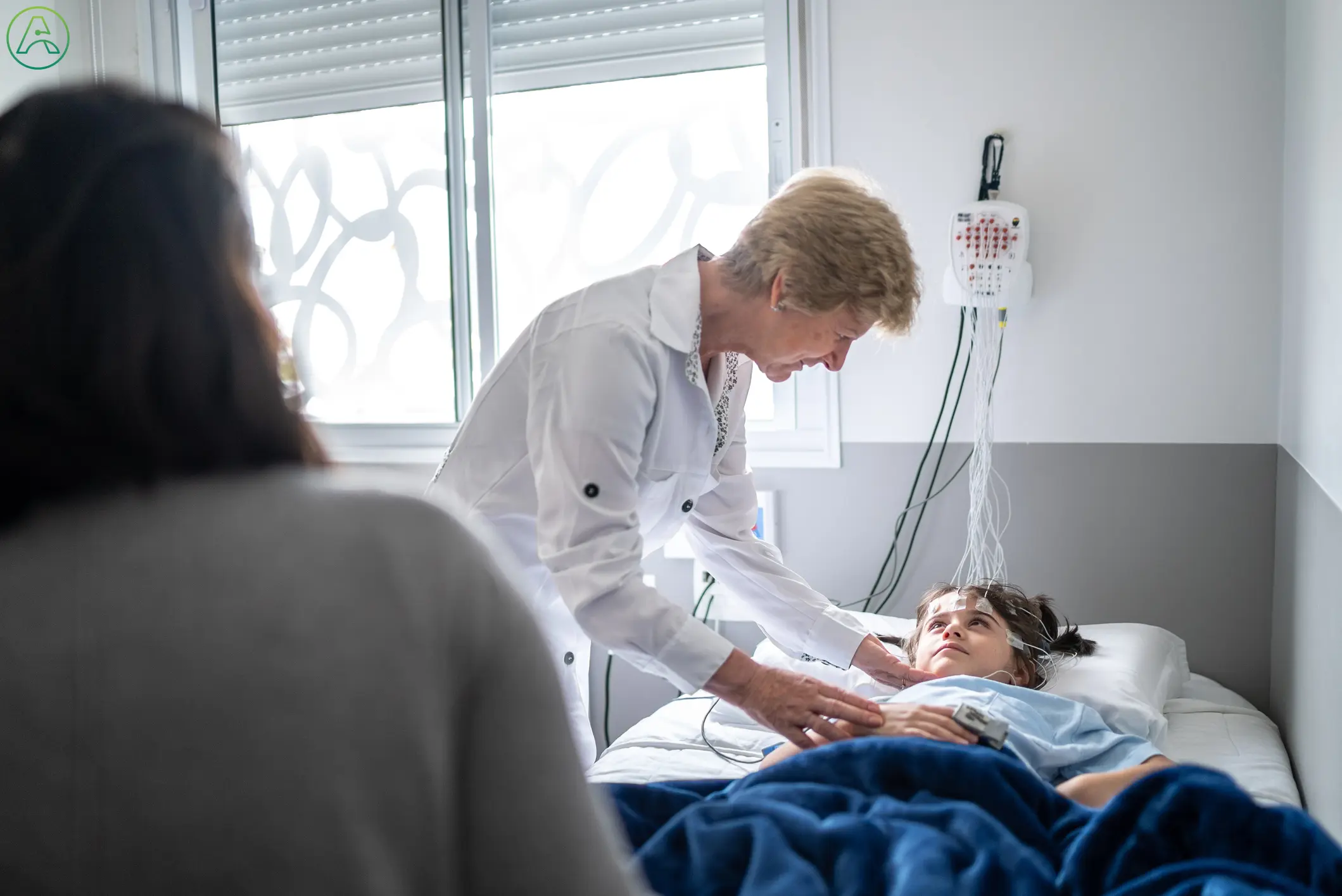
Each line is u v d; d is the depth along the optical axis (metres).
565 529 1.35
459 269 2.63
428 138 2.65
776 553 1.81
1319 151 1.65
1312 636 1.66
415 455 2.67
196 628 0.47
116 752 0.46
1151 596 2.17
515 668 0.54
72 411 0.47
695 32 2.43
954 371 2.24
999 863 1.13
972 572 2.24
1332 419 1.49
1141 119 2.10
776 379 1.54
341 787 0.48
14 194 0.48
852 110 2.27
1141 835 1.16
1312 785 1.64
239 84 2.81
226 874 0.46
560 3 2.52
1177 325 2.11
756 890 1.09
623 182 2.52
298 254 2.79
